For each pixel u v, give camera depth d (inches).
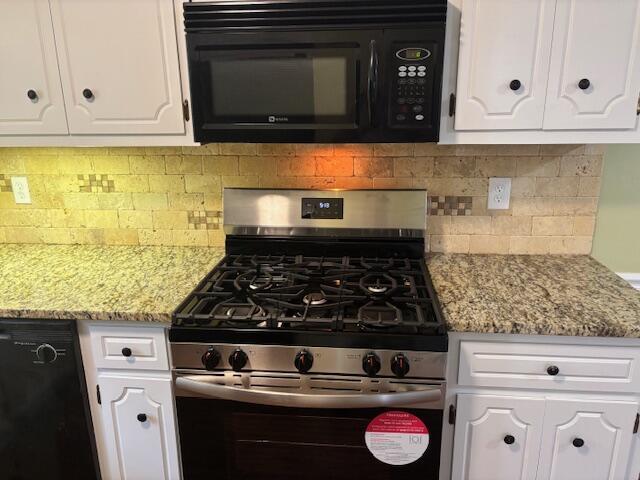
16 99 60.3
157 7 55.4
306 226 69.9
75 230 77.2
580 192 69.0
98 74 58.4
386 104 54.1
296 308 53.4
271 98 55.2
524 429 54.6
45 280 63.4
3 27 57.7
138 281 62.7
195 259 71.0
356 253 69.8
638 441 54.0
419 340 49.2
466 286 60.5
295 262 66.6
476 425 54.9
